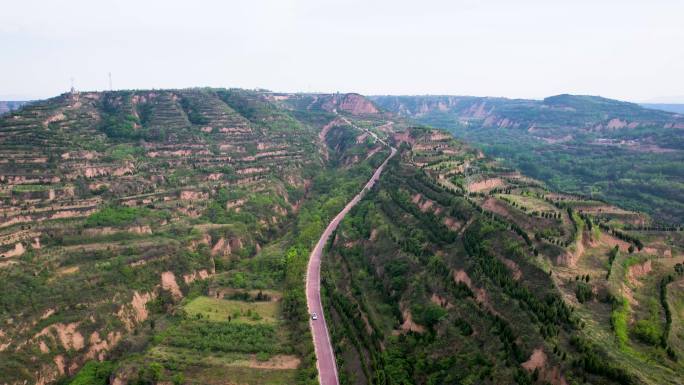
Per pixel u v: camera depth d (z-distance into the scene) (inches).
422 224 6210.6
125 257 6013.8
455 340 4067.4
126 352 4813.0
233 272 6540.4
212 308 5467.5
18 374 4325.8
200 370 4237.2
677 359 3196.4
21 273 5246.1
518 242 4581.7
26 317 4756.4
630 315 3700.8
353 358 4409.5
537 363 3358.8
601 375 3026.6
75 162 7859.3
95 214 6742.1
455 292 4552.2
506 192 6771.7
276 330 4936.0
